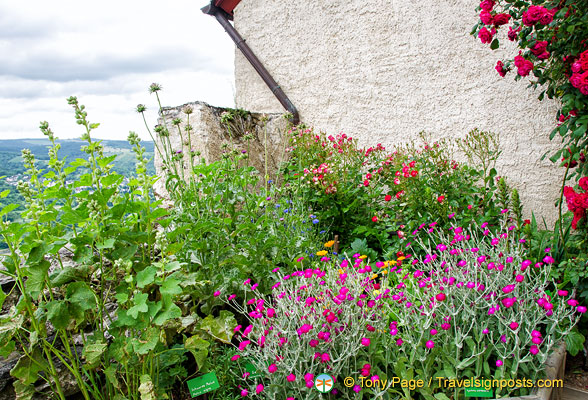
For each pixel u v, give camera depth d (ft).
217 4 19.90
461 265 7.45
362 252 11.78
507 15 9.84
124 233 6.56
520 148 13.07
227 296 8.59
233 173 10.03
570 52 9.29
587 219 9.39
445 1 13.93
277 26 18.72
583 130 8.90
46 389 6.88
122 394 6.56
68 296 5.93
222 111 15.28
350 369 6.88
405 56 15.14
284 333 6.79
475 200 12.37
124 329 6.32
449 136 14.52
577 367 9.40
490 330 7.32
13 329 5.77
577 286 9.26
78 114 6.68
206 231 8.40
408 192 12.11
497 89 13.26
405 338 7.21
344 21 16.56
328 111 17.71
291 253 10.16
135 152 7.29
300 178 12.95
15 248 6.05
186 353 8.31
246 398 7.21
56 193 6.35
